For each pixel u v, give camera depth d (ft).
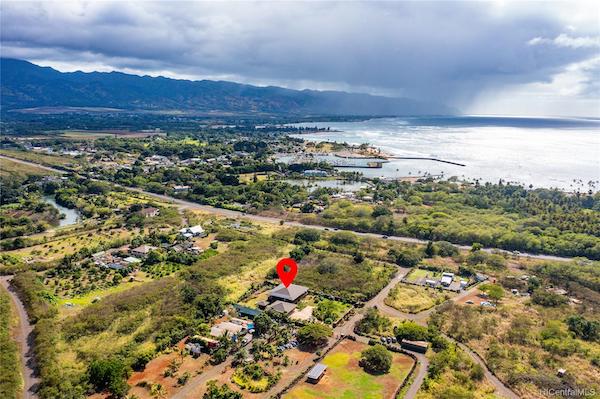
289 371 418.31
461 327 503.20
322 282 623.77
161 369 417.69
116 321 499.10
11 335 474.49
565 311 553.64
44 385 383.86
